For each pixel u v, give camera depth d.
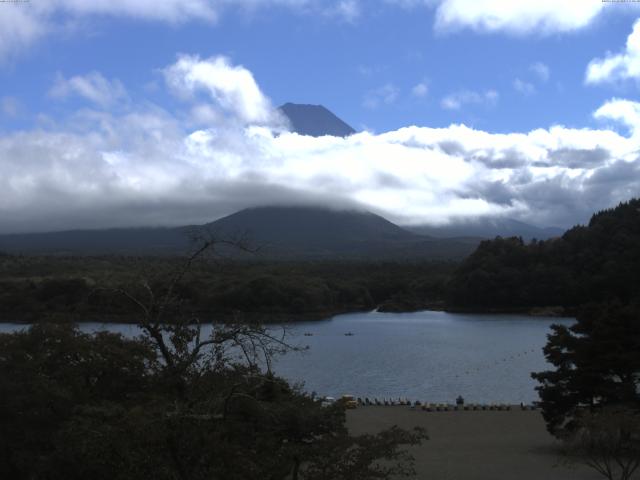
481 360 105.00
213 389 18.98
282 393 23.52
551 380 42.12
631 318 40.94
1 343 28.19
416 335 147.25
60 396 25.22
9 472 25.61
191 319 20.27
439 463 39.34
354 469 18.73
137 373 27.34
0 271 161.12
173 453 16.64
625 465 34.69
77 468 21.38
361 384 84.25
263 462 18.14
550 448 43.44
